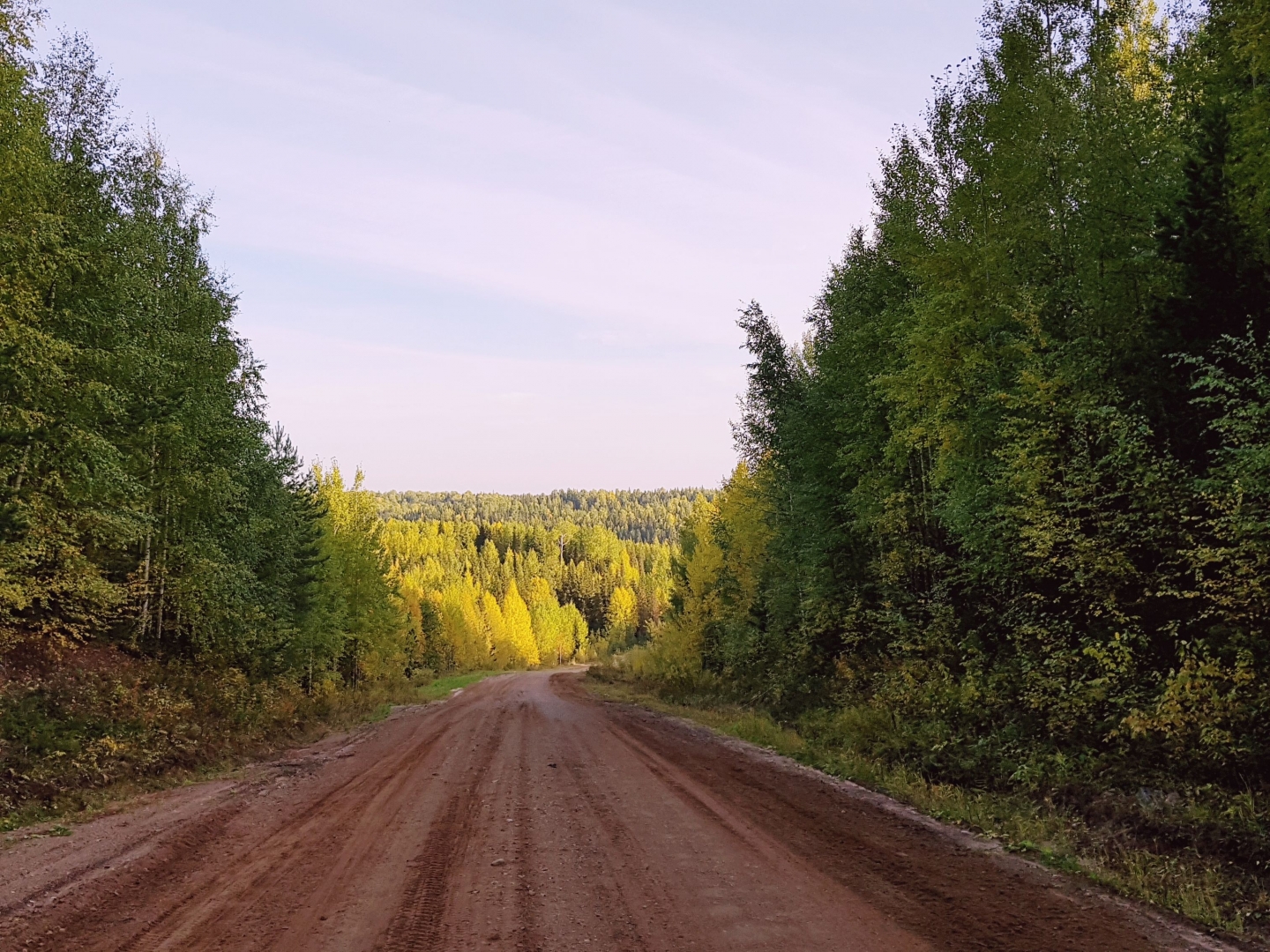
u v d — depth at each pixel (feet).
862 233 73.41
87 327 52.08
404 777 39.65
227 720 57.88
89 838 26.58
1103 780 28.50
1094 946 15.85
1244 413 27.07
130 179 60.59
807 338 100.63
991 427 46.91
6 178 42.57
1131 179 43.47
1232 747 25.17
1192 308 34.83
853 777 37.47
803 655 76.18
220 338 72.84
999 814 28.22
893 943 15.98
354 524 137.28
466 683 176.55
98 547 59.26
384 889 20.13
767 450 92.27
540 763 43.19
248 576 72.18
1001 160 48.11
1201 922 17.29
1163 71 51.08
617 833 26.21
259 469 83.61
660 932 16.79
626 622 430.61
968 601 52.47
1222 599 27.27
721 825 27.25
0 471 44.37
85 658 55.47
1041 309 43.16
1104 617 35.17
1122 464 33.65
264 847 25.14
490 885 20.42
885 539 64.03
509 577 513.86
